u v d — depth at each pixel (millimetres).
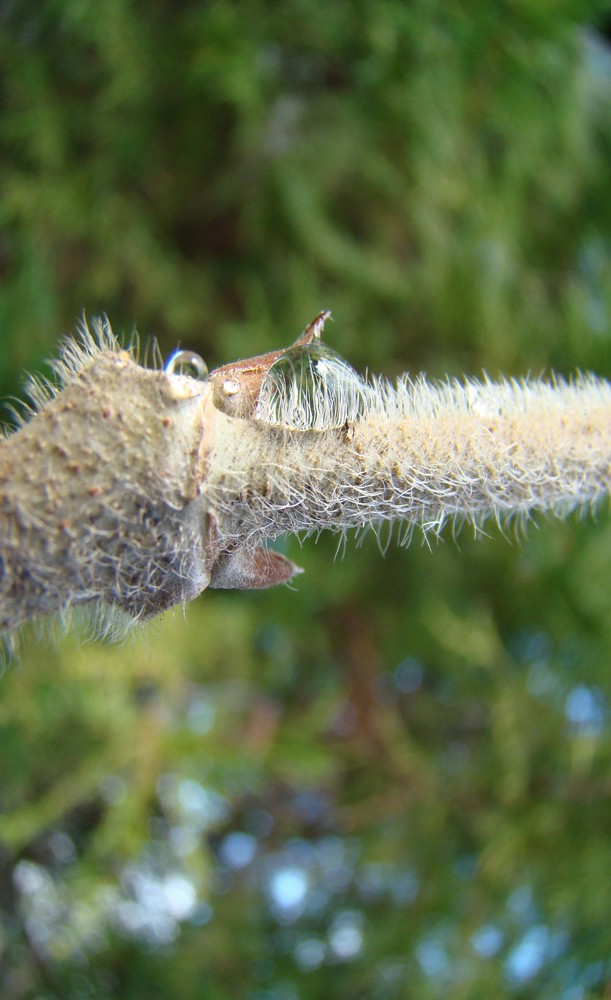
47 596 67
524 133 171
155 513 67
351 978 163
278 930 172
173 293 157
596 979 151
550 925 158
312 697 179
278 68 158
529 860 161
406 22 154
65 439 66
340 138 159
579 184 187
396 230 167
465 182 167
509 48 163
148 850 161
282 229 158
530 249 184
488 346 171
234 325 156
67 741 156
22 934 150
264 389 70
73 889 150
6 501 65
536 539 170
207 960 161
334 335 158
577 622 174
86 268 156
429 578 175
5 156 151
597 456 72
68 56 151
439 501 71
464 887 164
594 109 188
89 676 149
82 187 152
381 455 70
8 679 142
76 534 66
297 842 182
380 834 171
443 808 171
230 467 69
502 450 71
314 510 70
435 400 72
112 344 69
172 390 67
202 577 69
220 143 157
